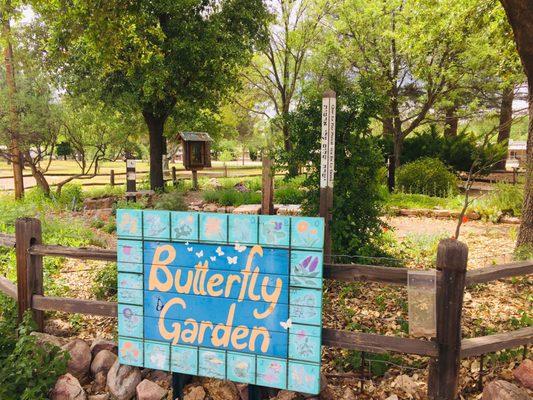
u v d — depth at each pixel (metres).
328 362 3.99
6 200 13.95
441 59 16.94
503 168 23.80
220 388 3.57
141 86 14.94
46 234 8.87
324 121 5.80
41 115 15.07
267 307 3.14
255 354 3.20
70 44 13.87
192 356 3.34
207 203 14.46
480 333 4.29
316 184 6.70
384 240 7.56
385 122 19.05
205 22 15.07
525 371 3.33
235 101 28.20
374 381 3.64
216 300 3.24
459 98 20.12
